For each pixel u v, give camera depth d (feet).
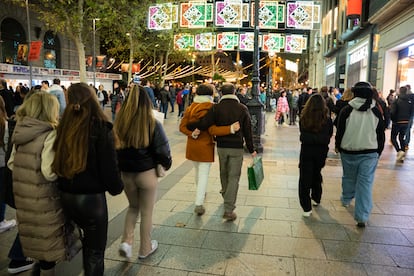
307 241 13.42
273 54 93.25
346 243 13.25
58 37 124.88
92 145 8.53
